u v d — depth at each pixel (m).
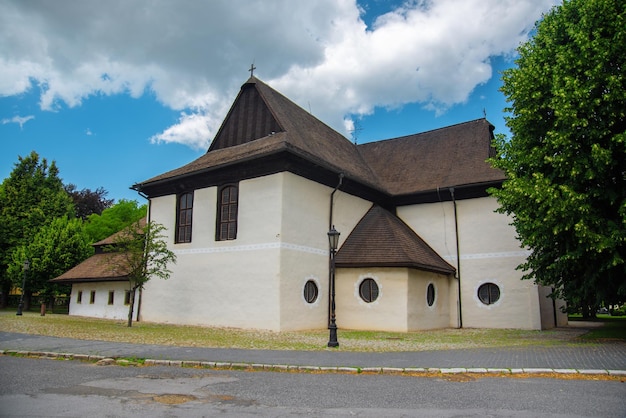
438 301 20.94
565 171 13.30
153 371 8.86
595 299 14.29
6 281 36.72
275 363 9.38
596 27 13.42
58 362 9.94
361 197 22.45
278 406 6.25
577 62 13.15
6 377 8.18
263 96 21.28
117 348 11.49
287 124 20.78
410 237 21.50
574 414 5.82
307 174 18.78
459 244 22.19
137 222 19.72
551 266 13.98
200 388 7.35
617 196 13.05
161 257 20.64
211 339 13.79
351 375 8.51
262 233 17.66
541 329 20.02
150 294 21.27
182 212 21.09
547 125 14.46
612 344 12.70
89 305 26.05
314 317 18.39
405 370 8.66
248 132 21.52
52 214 39.66
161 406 6.22
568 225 12.52
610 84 12.43
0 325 17.78
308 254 18.44
